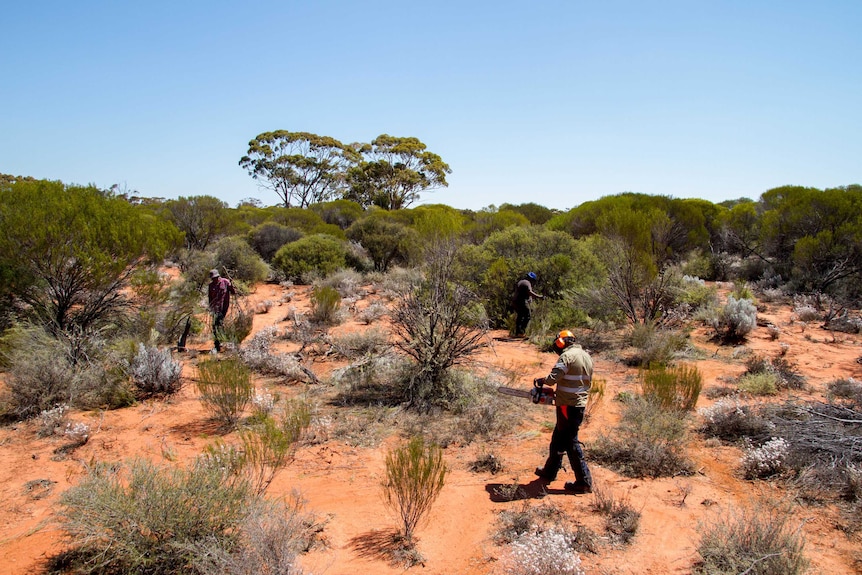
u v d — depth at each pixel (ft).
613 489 18.04
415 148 211.20
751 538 13.78
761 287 68.80
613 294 43.47
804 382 29.12
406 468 15.89
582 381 17.92
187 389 28.81
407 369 27.71
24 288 31.53
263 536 12.72
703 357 36.04
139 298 37.81
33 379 24.76
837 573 13.19
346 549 14.79
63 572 13.57
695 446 21.63
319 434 22.49
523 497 17.57
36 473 18.97
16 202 33.76
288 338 40.86
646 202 82.33
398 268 77.61
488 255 50.11
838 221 69.72
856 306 55.57
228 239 75.97
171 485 13.94
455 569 13.88
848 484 17.12
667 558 14.10
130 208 38.75
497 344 40.52
